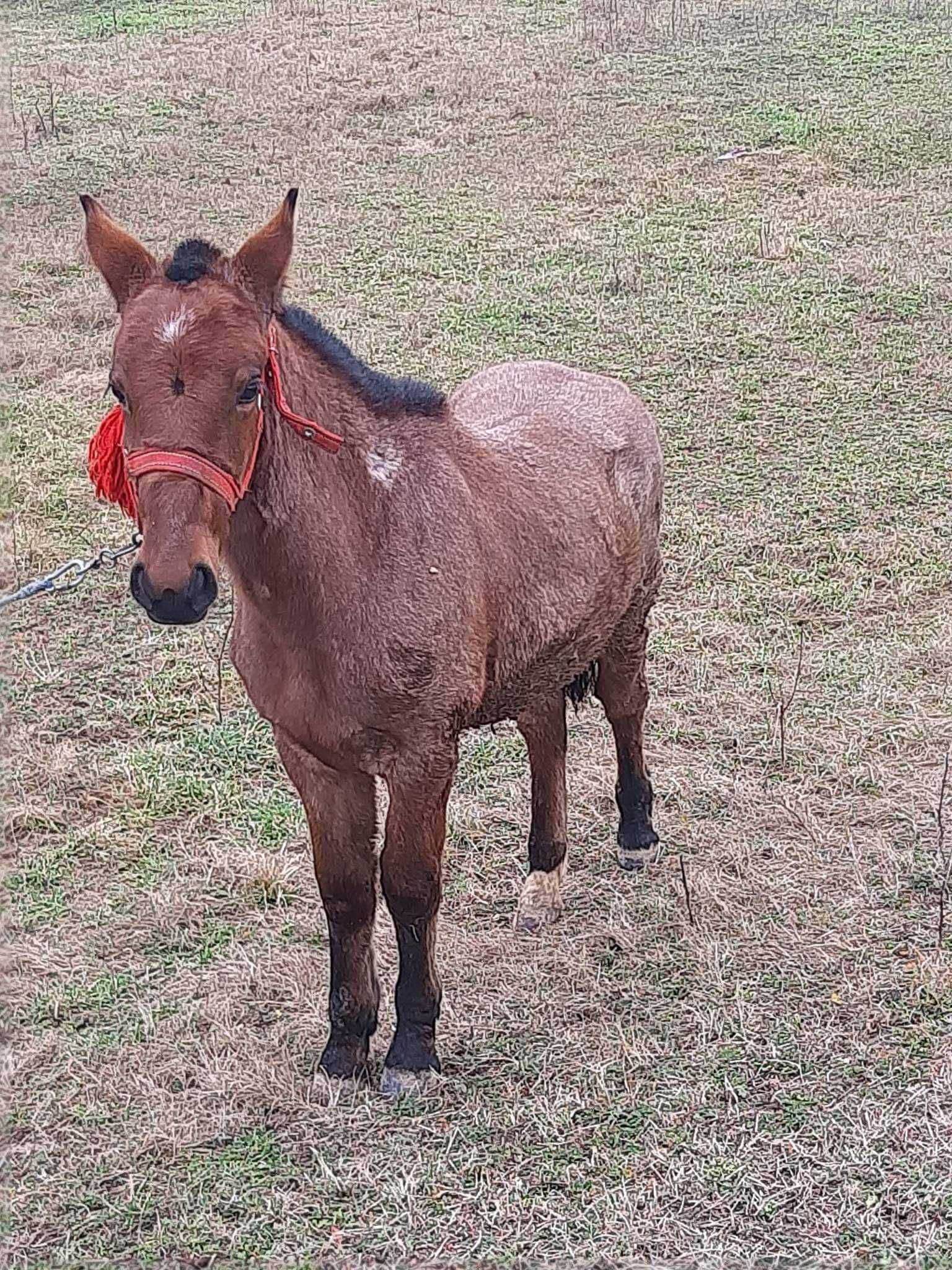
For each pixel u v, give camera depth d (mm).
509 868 3006
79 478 4789
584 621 2633
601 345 5684
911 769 3248
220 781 3283
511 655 2496
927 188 7426
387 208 7367
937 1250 2166
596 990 2672
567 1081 2482
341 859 2396
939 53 9742
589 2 11219
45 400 5398
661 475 2949
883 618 3812
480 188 7664
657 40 10305
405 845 2361
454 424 2488
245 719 3500
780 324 5848
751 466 4715
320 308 6051
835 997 2637
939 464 4676
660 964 2736
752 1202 2250
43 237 6887
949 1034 2547
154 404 1958
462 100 9164
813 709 3455
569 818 3166
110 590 4094
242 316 2000
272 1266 2178
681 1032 2580
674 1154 2334
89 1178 2326
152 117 8820
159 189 7551
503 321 5922
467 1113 2422
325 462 2213
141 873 3004
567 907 2910
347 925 2439
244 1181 2316
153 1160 2355
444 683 2297
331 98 9188
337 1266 2178
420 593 2268
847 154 7980
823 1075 2479
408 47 10305
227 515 2018
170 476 1951
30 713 3543
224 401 1973
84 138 8414
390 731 2291
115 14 11219
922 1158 2314
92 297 6270
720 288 6227
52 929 2844
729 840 3053
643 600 2895
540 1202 2256
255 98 9180
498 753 3369
